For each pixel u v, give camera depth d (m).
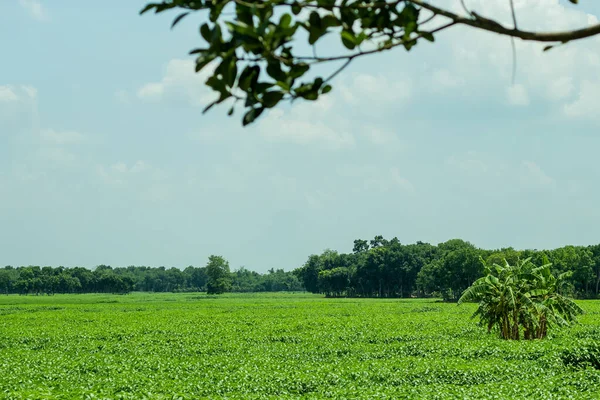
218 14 2.90
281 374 21.64
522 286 31.22
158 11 2.93
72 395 17.00
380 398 16.97
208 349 31.09
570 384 18.73
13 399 15.80
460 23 3.07
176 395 17.31
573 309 31.00
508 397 16.44
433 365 22.62
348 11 3.07
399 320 48.88
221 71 2.88
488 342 28.86
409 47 3.27
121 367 24.20
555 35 2.95
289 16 2.72
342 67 3.06
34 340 37.41
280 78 2.95
